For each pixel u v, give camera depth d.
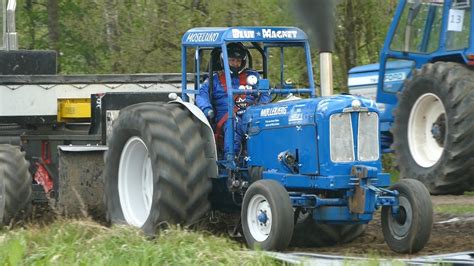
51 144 24.56
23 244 17.05
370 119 18.92
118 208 21.02
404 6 31.27
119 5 40.50
